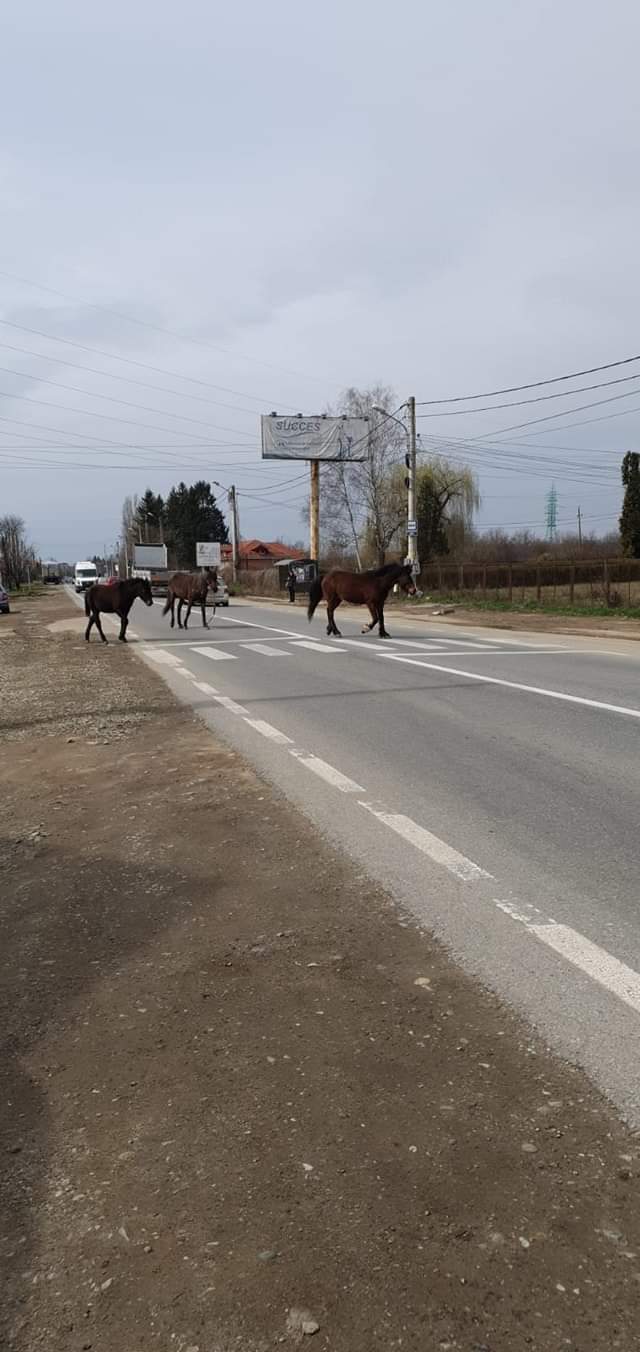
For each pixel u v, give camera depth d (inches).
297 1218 82.9
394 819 212.2
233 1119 98.7
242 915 157.2
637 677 459.5
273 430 2068.2
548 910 156.3
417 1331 70.7
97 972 136.9
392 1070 107.4
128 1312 73.0
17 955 144.1
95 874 182.7
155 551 2228.1
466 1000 124.4
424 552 2247.8
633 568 1723.7
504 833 201.3
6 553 3816.4
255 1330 71.0
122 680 502.6
